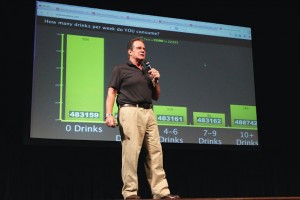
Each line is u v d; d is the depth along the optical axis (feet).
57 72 12.70
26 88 12.36
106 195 13.11
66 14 13.17
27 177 12.50
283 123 15.11
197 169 14.20
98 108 12.80
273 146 14.92
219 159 14.47
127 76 9.09
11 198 12.22
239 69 14.53
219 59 14.37
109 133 12.71
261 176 14.73
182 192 13.92
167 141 13.12
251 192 14.53
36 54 12.64
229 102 14.10
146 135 9.15
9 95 12.71
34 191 12.50
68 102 12.58
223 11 15.01
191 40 14.21
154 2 14.37
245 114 14.19
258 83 14.90
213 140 13.60
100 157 13.29
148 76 9.27
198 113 13.66
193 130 13.47
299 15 15.52
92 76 12.97
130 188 8.69
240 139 13.92
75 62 12.91
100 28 13.39
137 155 8.79
